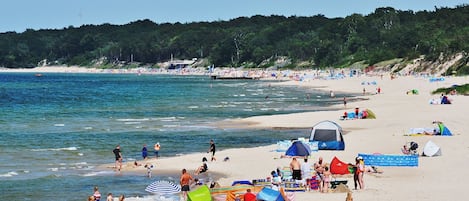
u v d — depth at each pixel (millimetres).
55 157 49219
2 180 39562
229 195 31359
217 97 121375
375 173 37906
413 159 39594
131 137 61125
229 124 71562
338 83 165625
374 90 133500
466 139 51500
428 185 33938
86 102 110875
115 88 164375
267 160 45125
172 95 129500
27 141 58406
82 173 42219
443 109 80562
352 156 45625
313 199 30953
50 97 126500
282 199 29406
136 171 42906
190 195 30625
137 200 33250
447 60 180750
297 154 45500
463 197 30453
